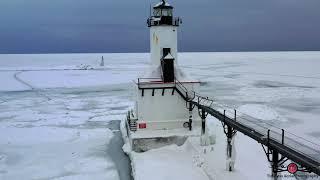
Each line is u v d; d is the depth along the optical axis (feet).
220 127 82.89
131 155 68.64
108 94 162.40
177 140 71.72
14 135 89.04
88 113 116.06
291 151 38.40
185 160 63.62
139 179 55.77
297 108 114.32
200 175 56.29
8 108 127.95
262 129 68.90
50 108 127.13
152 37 79.46
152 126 75.61
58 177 61.77
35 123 102.53
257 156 62.39
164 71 75.82
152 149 70.64
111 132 91.20
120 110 120.78
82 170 64.95
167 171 58.54
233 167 55.72
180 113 76.64
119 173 63.16
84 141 83.61
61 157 72.43
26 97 156.35
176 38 79.56
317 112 107.04
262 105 110.63
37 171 64.80
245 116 94.63
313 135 78.48
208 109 64.34
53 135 88.79
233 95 147.43
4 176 62.49
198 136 72.08
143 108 75.46
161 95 75.41
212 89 170.30
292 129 84.23
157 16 79.20
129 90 175.63
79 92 171.32
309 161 34.99
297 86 178.19
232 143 55.26
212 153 64.54
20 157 72.64
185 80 77.25
